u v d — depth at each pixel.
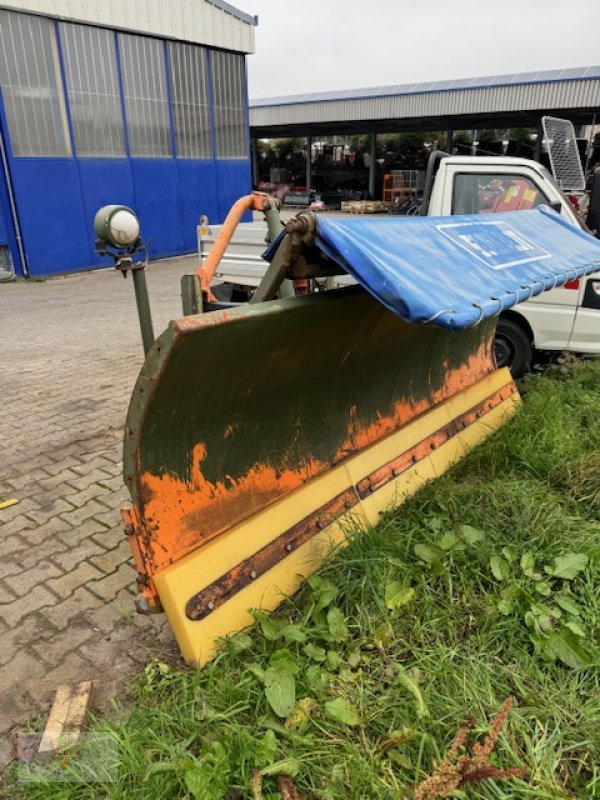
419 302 1.75
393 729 1.96
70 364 6.45
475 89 20.62
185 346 1.83
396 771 1.85
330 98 24.50
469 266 2.29
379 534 2.79
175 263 14.58
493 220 3.06
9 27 11.16
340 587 2.49
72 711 2.10
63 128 12.41
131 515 2.10
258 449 2.55
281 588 2.42
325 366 2.71
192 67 14.65
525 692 2.10
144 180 14.20
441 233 2.49
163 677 2.23
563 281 2.66
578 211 5.54
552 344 5.07
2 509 3.49
